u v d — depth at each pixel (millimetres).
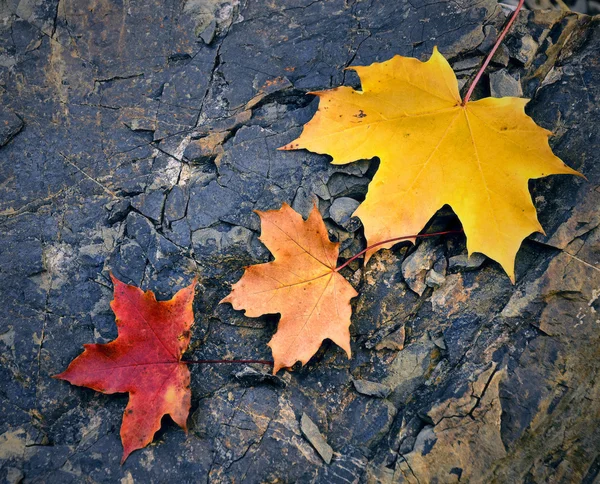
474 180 422
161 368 419
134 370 416
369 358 444
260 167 453
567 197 446
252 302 419
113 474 416
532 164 418
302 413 432
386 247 428
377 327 447
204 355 439
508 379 432
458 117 424
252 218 446
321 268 424
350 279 448
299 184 449
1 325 438
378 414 434
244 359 439
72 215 454
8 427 424
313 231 423
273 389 435
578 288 437
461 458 421
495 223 420
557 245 441
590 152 450
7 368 433
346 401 438
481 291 447
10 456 418
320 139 430
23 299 442
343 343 417
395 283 450
